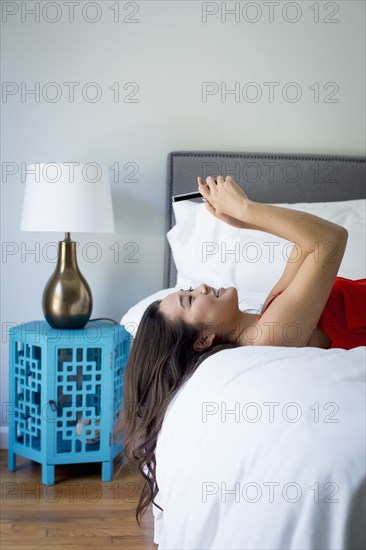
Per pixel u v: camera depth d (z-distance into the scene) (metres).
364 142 3.18
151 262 3.17
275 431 1.25
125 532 2.22
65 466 2.91
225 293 1.86
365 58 3.15
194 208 2.88
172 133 3.13
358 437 1.19
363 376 1.36
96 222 2.72
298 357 1.47
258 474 1.22
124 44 3.09
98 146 3.12
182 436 1.47
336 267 1.77
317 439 1.20
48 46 3.07
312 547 1.11
